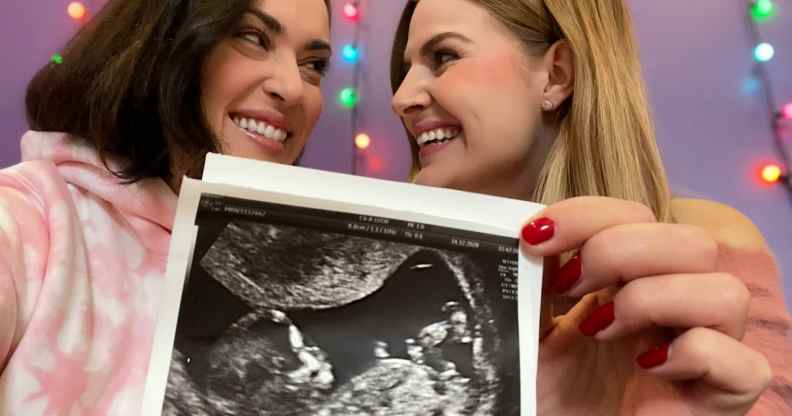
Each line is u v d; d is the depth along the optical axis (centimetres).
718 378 40
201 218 43
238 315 42
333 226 44
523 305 44
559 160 80
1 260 46
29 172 55
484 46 79
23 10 113
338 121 123
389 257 44
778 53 126
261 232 43
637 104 83
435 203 45
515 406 42
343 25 125
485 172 80
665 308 40
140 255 57
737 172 123
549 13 82
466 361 43
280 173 44
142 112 63
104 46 66
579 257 43
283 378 41
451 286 44
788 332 69
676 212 85
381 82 125
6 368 45
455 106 78
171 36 66
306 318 42
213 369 41
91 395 48
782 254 120
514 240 45
